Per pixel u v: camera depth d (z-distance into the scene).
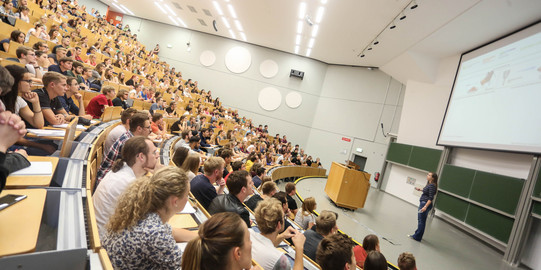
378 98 13.20
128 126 2.74
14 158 1.22
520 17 5.70
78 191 1.20
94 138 2.24
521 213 5.31
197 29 15.20
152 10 14.14
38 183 1.16
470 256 5.20
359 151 13.38
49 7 8.22
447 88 8.83
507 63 6.27
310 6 8.19
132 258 1.03
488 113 6.56
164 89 9.81
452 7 5.91
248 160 6.03
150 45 15.84
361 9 7.28
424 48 8.48
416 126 9.91
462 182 7.17
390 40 8.59
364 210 7.41
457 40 7.40
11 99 1.33
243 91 15.17
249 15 10.80
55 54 5.01
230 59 15.23
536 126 5.24
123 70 7.88
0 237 0.76
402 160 10.29
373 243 2.82
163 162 3.05
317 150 14.65
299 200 7.29
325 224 2.52
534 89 5.44
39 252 0.73
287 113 14.93
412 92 10.22
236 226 0.92
